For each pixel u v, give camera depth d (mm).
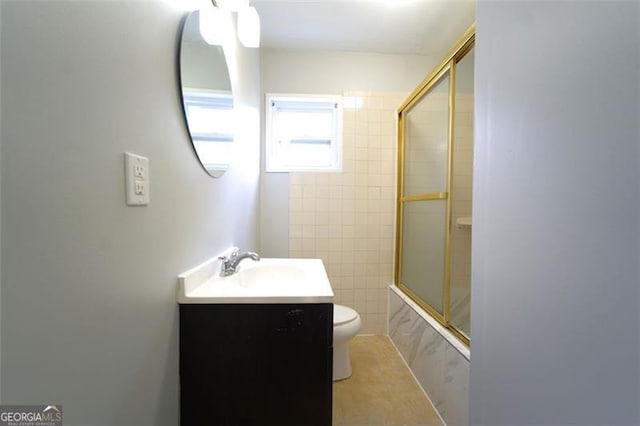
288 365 884
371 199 2324
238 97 1562
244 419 875
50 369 409
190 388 860
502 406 653
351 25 1960
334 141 2375
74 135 443
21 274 365
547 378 527
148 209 669
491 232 695
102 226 508
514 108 612
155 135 700
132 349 609
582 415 460
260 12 1821
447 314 1495
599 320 432
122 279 569
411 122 2139
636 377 386
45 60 392
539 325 545
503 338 651
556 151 504
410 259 2102
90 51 475
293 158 2395
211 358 864
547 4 520
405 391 1612
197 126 970
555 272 508
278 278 1392
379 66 2326
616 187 405
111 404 541
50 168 402
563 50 487
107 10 517
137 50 619
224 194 1316
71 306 442
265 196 2295
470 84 1497
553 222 511
